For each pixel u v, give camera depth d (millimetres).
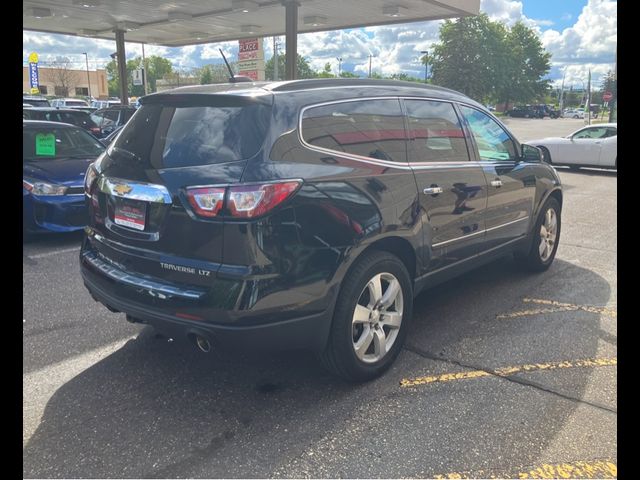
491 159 4812
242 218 2824
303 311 3035
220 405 3273
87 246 3812
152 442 2918
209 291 2887
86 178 3840
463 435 2969
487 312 4762
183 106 3381
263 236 2850
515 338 4215
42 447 2867
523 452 2826
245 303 2828
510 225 5031
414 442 2910
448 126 4328
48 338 4199
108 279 3354
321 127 3275
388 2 14695
